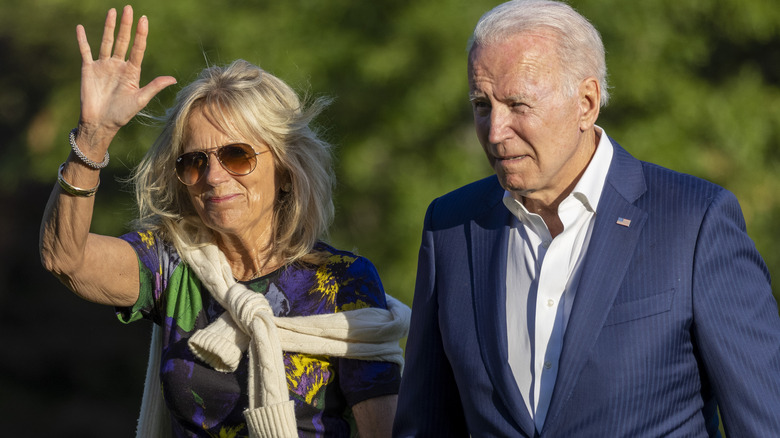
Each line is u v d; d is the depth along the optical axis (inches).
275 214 274.2
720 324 217.2
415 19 794.8
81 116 237.9
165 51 804.0
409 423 252.8
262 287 269.4
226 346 257.3
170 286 269.9
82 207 243.8
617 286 223.9
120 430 1200.8
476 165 842.8
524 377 231.8
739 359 215.8
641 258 224.7
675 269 220.8
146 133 743.7
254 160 261.1
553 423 223.5
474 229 248.5
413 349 254.5
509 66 221.1
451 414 254.4
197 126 262.7
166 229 276.2
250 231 269.6
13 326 1306.6
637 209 230.1
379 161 828.0
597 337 222.1
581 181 233.0
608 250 227.8
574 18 228.1
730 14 834.2
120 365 1270.9
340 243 811.4
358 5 811.4
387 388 264.8
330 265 273.1
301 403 260.4
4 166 1104.8
